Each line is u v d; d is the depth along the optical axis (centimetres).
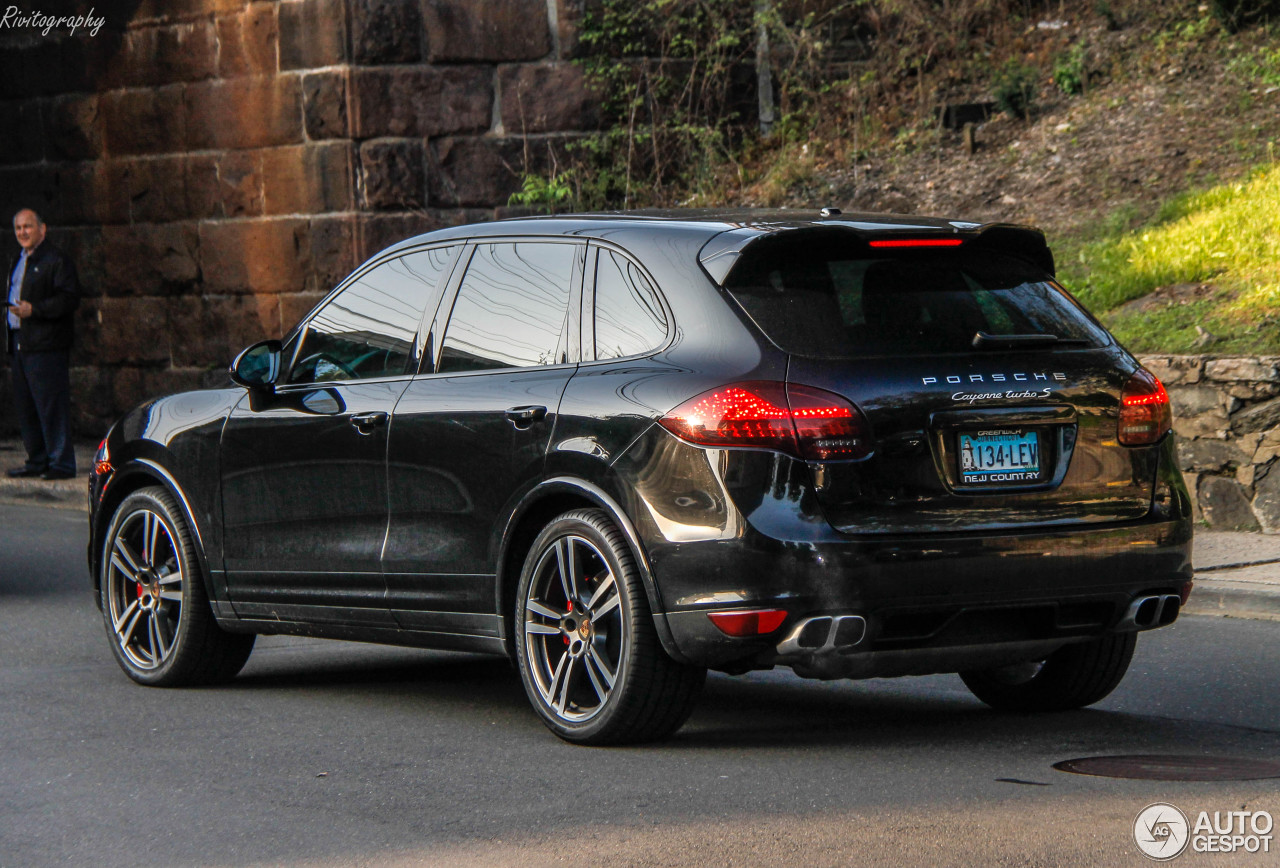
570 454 907
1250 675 1147
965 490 865
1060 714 1032
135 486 1227
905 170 2591
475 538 970
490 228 1034
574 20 2689
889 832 751
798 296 880
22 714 1068
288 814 808
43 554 1875
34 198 3017
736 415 847
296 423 1082
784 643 841
